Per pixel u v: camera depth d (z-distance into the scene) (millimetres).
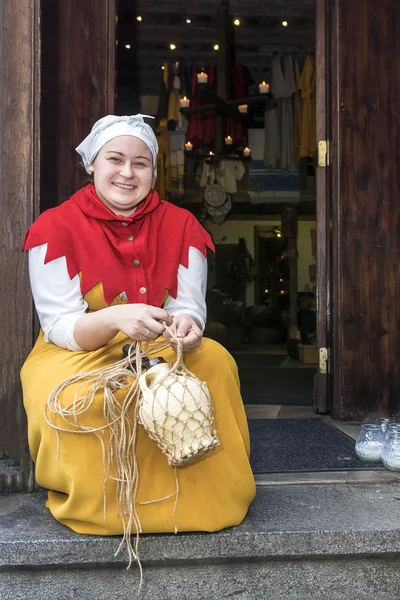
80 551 1620
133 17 7297
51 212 1880
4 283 2051
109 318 1620
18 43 2057
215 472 1653
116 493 1576
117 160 1837
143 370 1608
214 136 8055
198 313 1921
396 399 3283
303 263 10250
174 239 1938
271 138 8461
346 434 2947
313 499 1958
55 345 1864
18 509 1879
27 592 1644
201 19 7426
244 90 7863
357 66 3242
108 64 2795
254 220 10664
